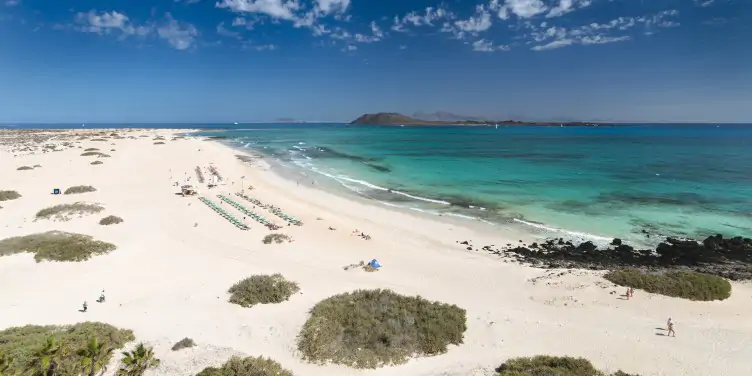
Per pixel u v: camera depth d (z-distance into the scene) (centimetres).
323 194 4909
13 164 6100
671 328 1855
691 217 3759
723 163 7581
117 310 1967
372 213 4025
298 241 3106
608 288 2311
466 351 1723
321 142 14362
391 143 14075
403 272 2572
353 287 2298
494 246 3119
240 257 2750
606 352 1706
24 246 2609
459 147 12256
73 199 4119
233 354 1623
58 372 1321
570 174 6309
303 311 1981
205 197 4431
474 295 2262
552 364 1585
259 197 4559
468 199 4603
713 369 1590
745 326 1930
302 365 1580
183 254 2775
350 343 1727
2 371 1170
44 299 2044
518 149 11425
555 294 2267
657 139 16338
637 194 4719
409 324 1858
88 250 2633
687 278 2350
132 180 5303
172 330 1800
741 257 2828
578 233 3375
